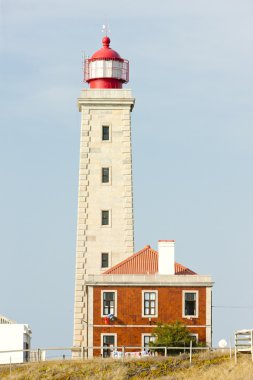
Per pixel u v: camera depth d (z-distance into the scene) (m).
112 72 111.19
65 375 78.94
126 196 107.81
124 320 95.88
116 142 109.12
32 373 79.94
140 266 99.00
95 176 108.19
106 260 106.38
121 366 79.69
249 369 72.44
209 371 74.69
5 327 97.88
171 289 96.31
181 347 88.06
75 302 105.19
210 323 95.75
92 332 95.69
